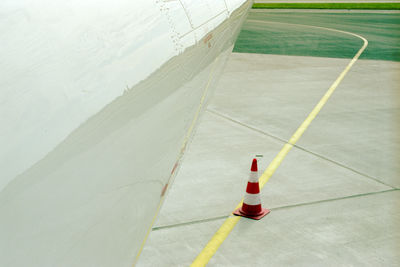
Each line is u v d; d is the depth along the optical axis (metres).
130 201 1.76
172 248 4.28
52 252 1.33
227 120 8.53
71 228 1.40
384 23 25.97
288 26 24.53
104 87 1.54
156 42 1.89
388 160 6.69
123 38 1.70
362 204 5.25
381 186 5.78
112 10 1.71
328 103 9.91
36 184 1.26
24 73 1.32
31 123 1.28
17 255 1.21
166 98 2.00
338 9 34.44
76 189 1.41
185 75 2.21
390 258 4.18
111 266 1.69
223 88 11.14
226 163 6.44
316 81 12.07
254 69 13.55
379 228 4.71
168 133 2.09
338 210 5.09
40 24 1.42
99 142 1.51
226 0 2.97
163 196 2.18
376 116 8.98
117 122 1.61
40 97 1.33
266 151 6.96
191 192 5.49
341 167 6.38
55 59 1.41
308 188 5.67
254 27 24.05
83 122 1.43
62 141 1.35
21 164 1.23
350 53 16.41
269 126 8.23
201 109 2.75
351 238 4.52
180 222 4.77
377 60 15.05
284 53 16.41
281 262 4.09
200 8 2.47
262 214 4.93
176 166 2.39
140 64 1.74
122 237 1.74
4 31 1.34
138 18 1.83
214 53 2.72
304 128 8.15
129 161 1.71
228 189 5.59
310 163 6.50
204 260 4.10
